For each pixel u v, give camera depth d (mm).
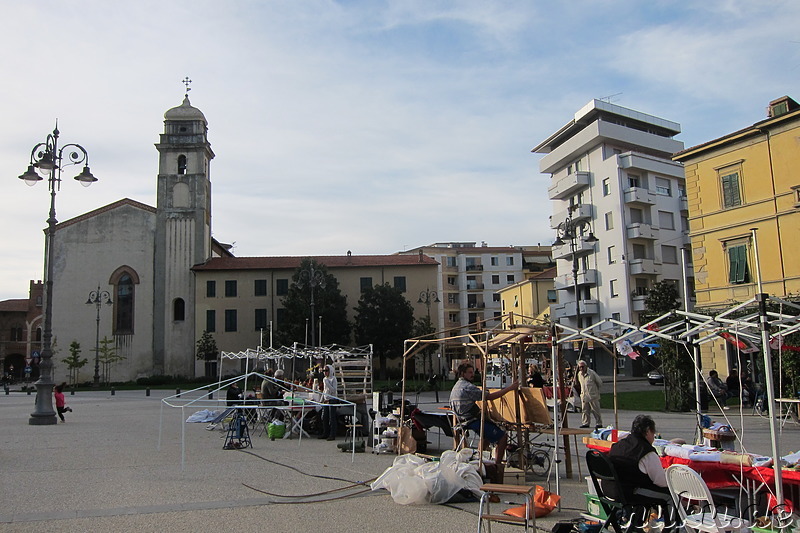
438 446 15117
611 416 22547
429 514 8188
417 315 69500
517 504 8734
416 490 8750
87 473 11211
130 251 67062
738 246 31578
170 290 66562
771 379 7035
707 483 7953
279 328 65188
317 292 62312
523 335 11203
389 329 62844
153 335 65750
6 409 30250
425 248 102250
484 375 9969
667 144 59406
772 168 30250
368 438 15664
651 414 23203
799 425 19328
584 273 56938
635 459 6859
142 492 9492
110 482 10328
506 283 102562
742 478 7469
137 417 24734
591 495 7570
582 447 14992
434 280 70188
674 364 24094
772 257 30047
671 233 56188
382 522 7754
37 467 11891
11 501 8828
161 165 68312
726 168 32375
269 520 7809
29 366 74312
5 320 87375
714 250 32750
